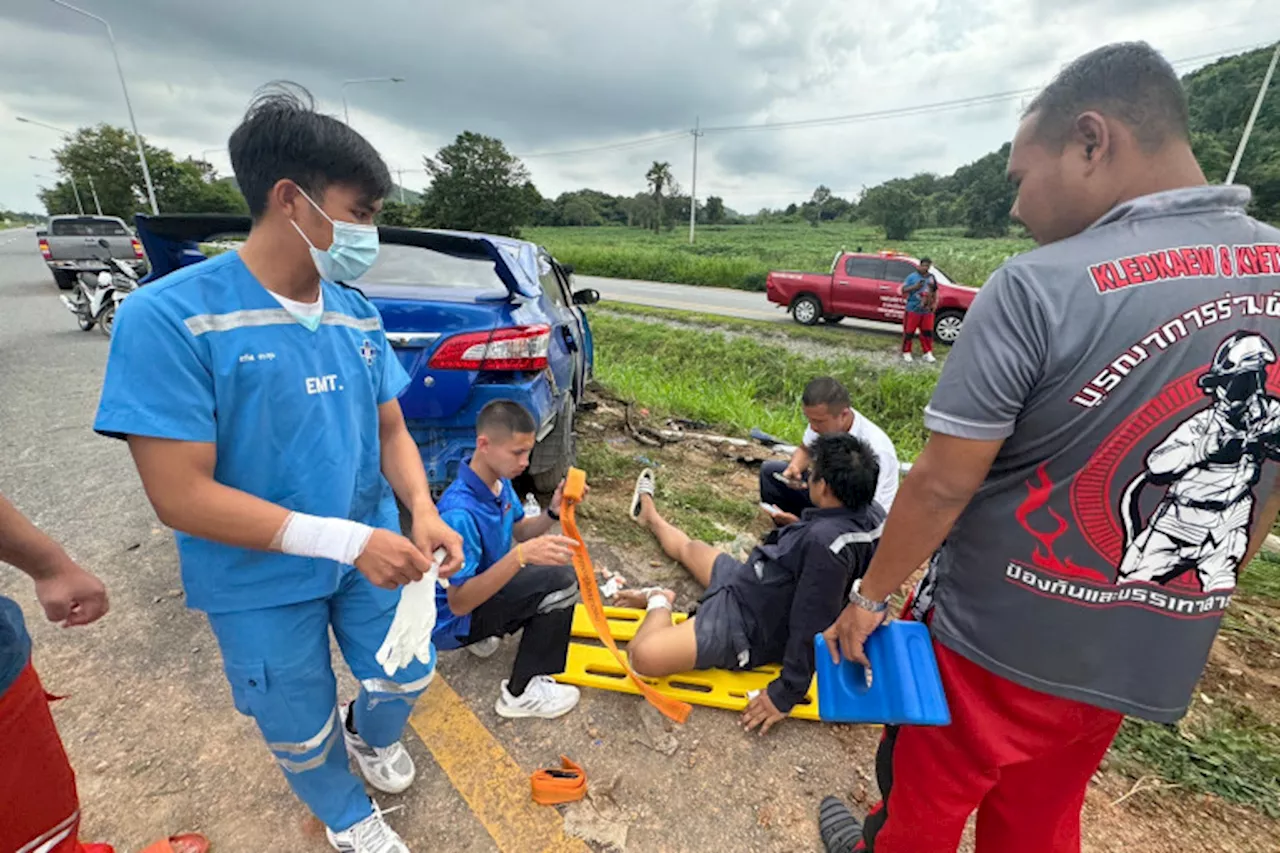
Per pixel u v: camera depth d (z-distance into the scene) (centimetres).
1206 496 101
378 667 161
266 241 125
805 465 348
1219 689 247
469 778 196
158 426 113
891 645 130
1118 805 193
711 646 223
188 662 238
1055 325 98
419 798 188
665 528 328
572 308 570
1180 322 94
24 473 401
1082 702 115
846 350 1230
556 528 353
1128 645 110
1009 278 103
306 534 122
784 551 219
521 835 178
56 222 1357
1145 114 100
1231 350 95
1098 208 108
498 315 294
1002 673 117
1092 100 103
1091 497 103
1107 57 103
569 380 420
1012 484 110
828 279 1418
